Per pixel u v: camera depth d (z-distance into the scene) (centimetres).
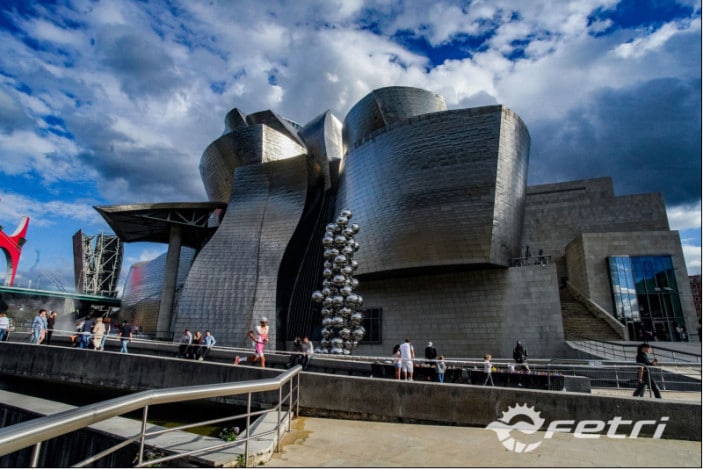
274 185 3203
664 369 1373
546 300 2273
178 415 980
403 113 3016
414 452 517
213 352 1595
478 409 672
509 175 2420
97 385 1192
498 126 2362
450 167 2444
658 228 3403
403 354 1159
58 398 1271
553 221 3716
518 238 2533
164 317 3328
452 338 2475
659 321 2661
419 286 2692
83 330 1659
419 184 2520
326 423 697
